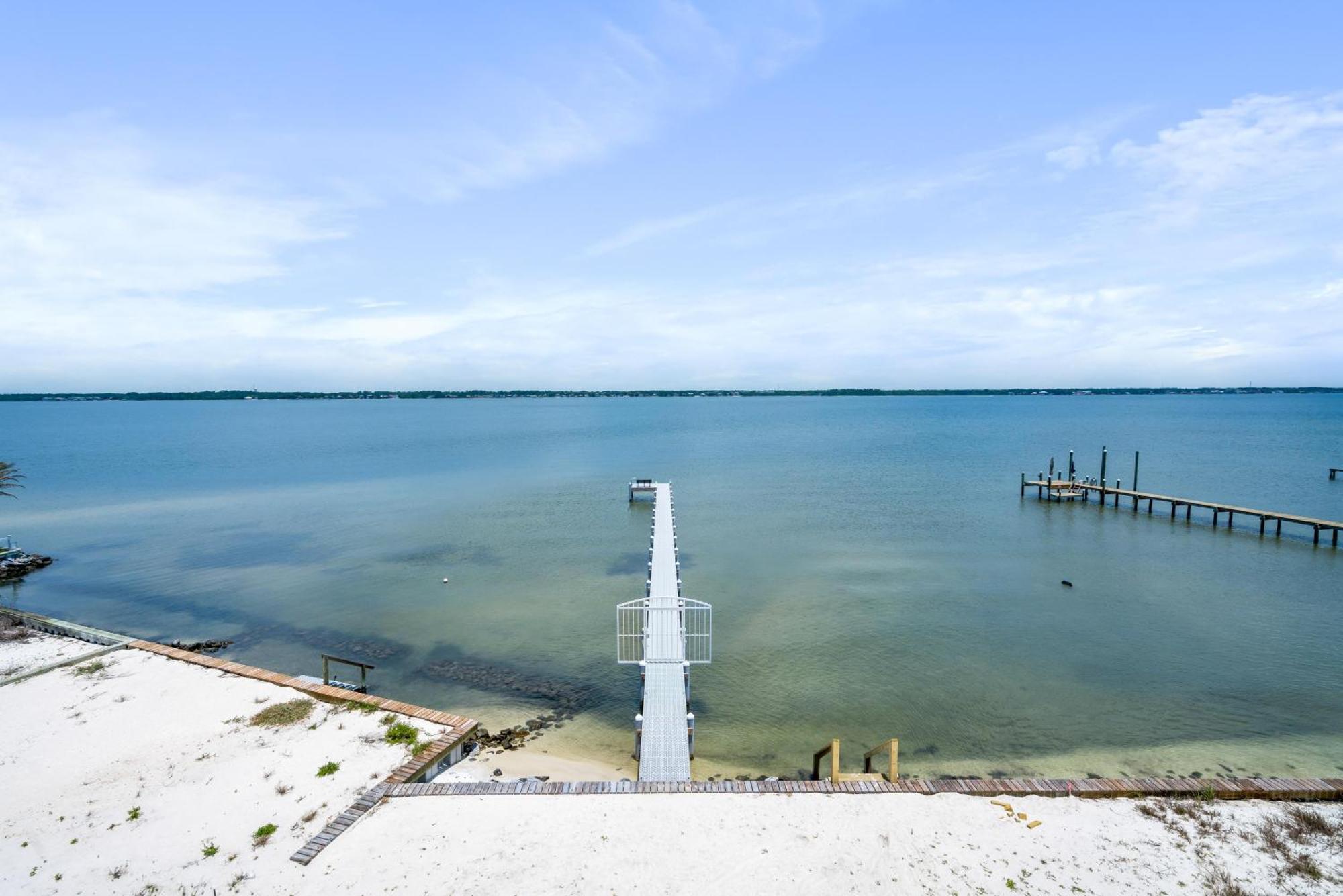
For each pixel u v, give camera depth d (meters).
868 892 9.85
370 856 10.80
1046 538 40.72
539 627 26.84
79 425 178.62
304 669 23.20
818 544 39.59
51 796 13.16
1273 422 145.25
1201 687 20.80
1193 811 11.53
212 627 27.30
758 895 9.83
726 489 60.69
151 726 16.11
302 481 68.19
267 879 10.43
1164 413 191.88
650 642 20.81
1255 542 39.59
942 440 110.69
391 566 35.91
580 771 16.64
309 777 13.63
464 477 71.69
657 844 10.96
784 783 12.54
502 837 11.21
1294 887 9.70
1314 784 12.05
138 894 10.22
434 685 21.84
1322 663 22.36
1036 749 17.61
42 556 37.47
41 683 18.78
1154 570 33.62
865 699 20.38
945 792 12.22
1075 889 9.77
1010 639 24.69
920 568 34.00
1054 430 129.50
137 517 49.34
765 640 24.86
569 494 59.72
